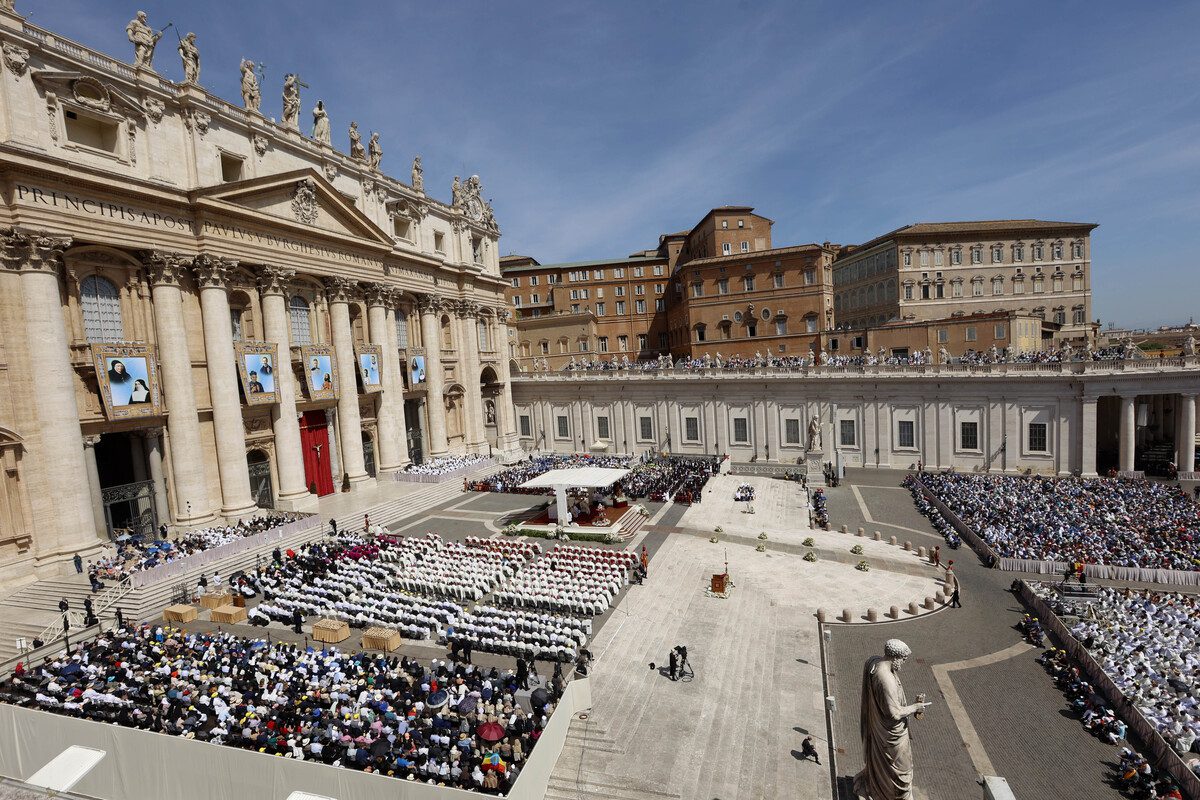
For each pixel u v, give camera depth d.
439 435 62.59
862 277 96.44
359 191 54.62
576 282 104.75
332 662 22.89
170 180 37.78
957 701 22.22
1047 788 17.83
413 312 61.19
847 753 19.47
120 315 36.25
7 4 29.72
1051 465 53.50
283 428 44.62
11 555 30.95
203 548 34.03
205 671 22.36
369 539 39.41
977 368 55.62
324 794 16.28
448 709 20.09
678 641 26.56
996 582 32.38
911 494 50.66
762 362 67.81
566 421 76.12
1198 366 48.34
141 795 17.98
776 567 34.81
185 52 38.38
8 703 20.52
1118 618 26.22
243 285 42.91
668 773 18.59
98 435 34.91
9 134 29.95
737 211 89.12
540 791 17.41
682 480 54.06
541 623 26.94
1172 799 16.30
